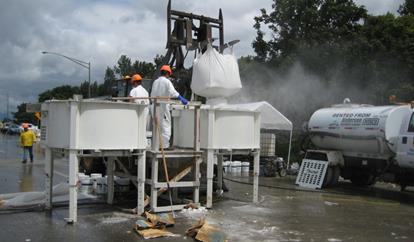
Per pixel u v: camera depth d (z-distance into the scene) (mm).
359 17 27969
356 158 14484
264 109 18406
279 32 29422
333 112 15180
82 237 7000
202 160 9883
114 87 15664
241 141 10219
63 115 8188
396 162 12977
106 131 8180
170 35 11867
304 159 15680
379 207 11078
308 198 12227
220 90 10570
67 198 10070
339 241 7332
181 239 7035
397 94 23797
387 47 25859
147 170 9828
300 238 7406
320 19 28000
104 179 11352
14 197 10266
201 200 10766
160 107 9805
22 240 6754
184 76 12008
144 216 8641
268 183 15758
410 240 7617
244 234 7516
